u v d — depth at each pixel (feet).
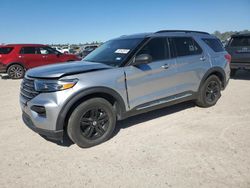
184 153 12.67
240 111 19.01
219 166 11.34
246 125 16.12
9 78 43.80
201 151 12.80
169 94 16.85
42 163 12.19
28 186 10.42
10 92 29.50
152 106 16.02
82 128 13.47
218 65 19.90
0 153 13.24
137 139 14.57
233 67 32.91
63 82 12.44
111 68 14.17
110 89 13.75
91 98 13.50
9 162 12.33
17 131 16.20
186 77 17.72
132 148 13.47
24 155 13.00
